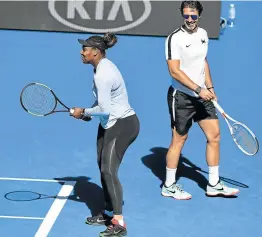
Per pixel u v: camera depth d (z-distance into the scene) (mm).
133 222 23312
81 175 26750
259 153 28703
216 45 38688
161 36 39594
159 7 39312
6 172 26781
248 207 24562
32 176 26547
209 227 23141
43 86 22078
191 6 23422
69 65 36312
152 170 27234
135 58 37094
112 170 22000
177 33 23922
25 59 36781
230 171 27281
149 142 29562
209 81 24922
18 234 22328
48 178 26406
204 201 24906
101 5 39469
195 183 26250
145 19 39438
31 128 30469
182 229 22969
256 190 25797
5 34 39500
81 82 34688
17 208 24016
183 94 24188
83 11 39625
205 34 24297
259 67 36469
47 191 25391
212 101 23922
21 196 24906
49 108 22250
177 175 26859
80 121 31094
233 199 25078
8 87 33938
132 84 34562
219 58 37219
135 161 27906
